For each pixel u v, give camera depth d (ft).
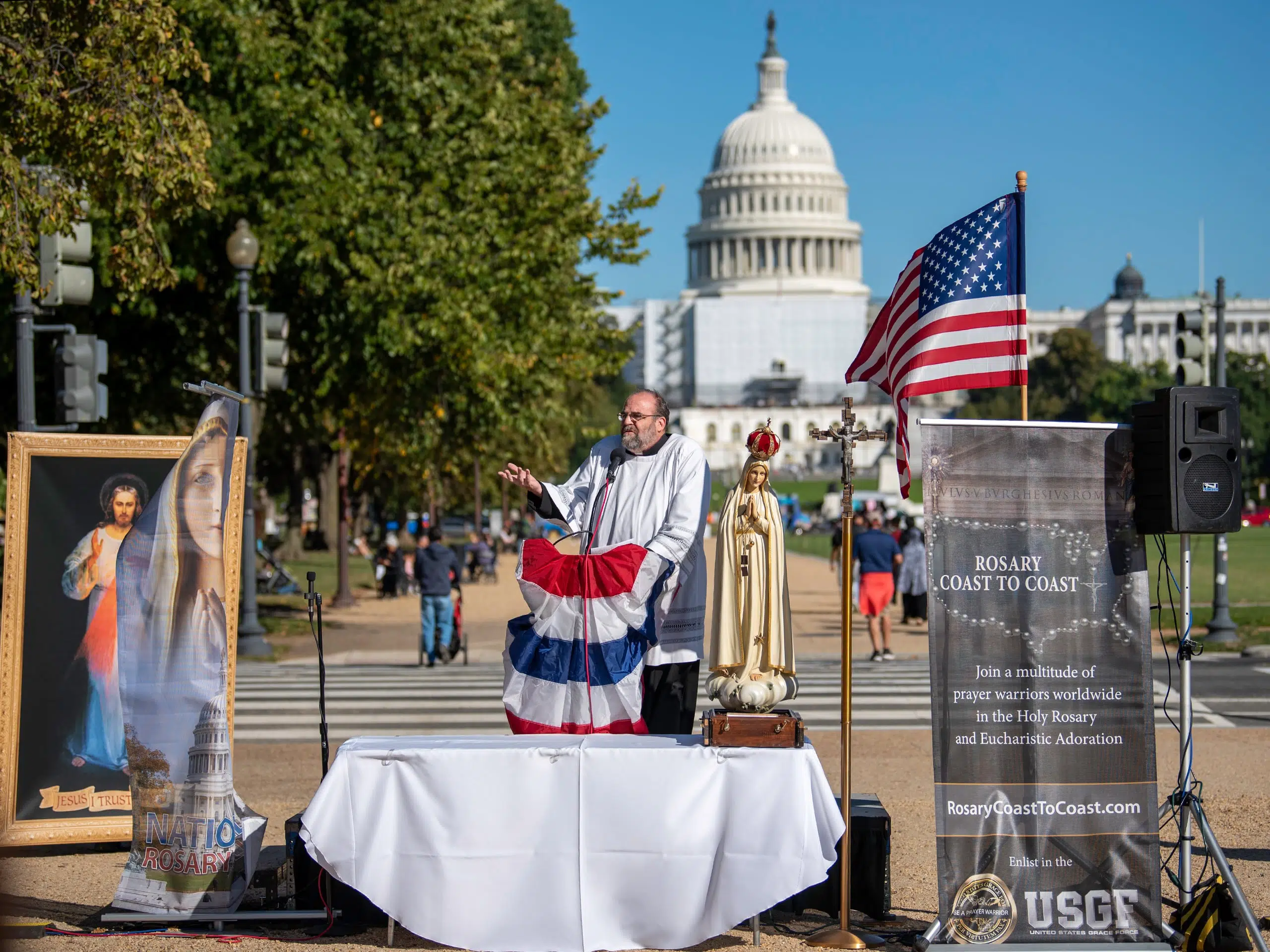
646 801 19.25
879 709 46.29
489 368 76.02
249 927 20.98
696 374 499.10
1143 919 19.29
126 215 61.82
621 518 22.21
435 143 78.33
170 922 20.86
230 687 21.59
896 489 265.13
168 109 41.83
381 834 19.40
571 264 92.43
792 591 110.22
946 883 19.11
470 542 149.28
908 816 28.53
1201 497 19.21
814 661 62.80
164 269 44.60
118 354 80.59
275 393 86.17
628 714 21.29
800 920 21.16
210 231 73.20
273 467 143.95
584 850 19.24
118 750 24.81
